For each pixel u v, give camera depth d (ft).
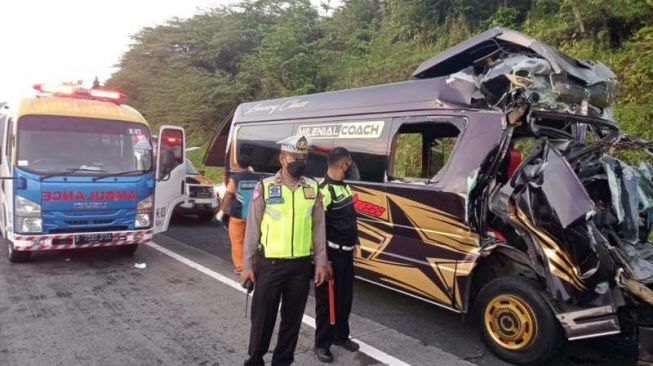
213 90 64.03
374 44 54.24
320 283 11.80
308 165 19.86
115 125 22.81
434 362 12.91
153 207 23.26
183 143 25.54
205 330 14.73
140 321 15.37
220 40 68.13
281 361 11.50
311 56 56.90
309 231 11.22
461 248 13.84
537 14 39.58
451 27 45.80
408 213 15.30
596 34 32.73
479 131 13.80
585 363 13.08
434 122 15.28
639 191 14.39
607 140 14.34
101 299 17.42
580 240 11.76
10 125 21.77
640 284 11.66
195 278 20.30
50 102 22.40
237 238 20.70
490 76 14.15
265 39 60.34
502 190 13.29
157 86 75.51
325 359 12.75
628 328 12.05
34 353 12.92
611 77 16.07
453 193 13.91
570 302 11.82
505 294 13.01
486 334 13.51
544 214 12.10
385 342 14.20
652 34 28.63
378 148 16.85
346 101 18.93
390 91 17.24
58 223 20.68
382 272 16.22
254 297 11.08
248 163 23.75
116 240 21.95
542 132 14.12
